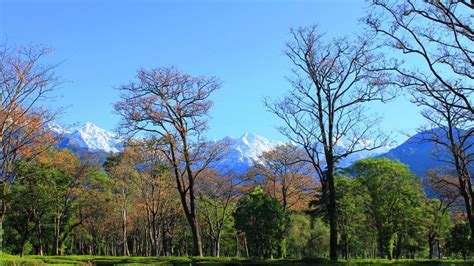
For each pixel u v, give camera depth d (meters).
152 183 50.00
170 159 35.00
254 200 37.28
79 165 51.81
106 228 68.75
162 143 33.91
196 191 55.59
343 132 28.92
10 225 54.75
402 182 48.84
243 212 36.72
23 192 47.03
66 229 59.56
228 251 80.25
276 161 53.50
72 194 52.25
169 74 33.62
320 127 29.33
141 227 68.19
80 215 57.78
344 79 28.94
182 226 67.25
